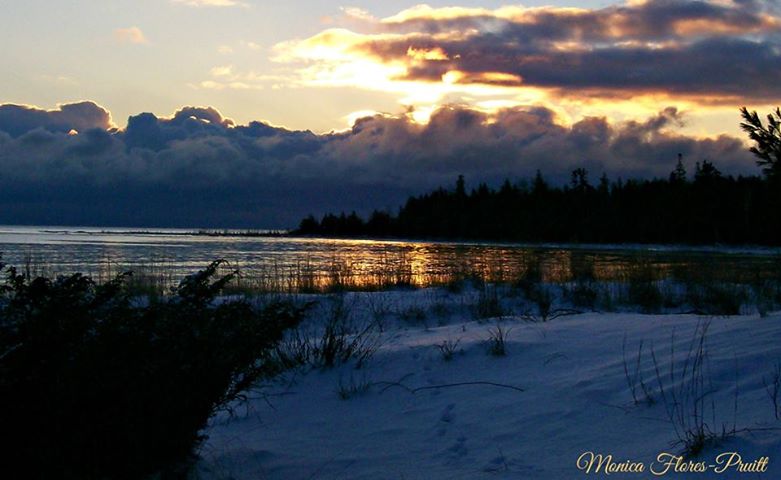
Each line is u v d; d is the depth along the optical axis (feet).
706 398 15.96
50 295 13.47
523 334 24.95
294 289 48.85
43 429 12.45
